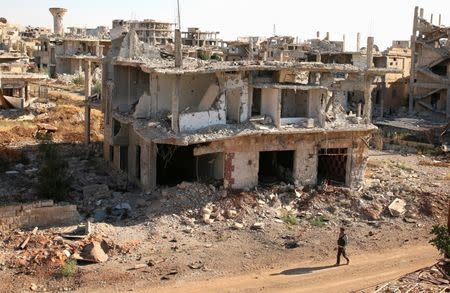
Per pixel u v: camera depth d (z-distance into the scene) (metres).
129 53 32.44
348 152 31.41
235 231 26.09
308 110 30.23
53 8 102.12
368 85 31.22
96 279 20.83
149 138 27.28
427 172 39.28
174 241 24.61
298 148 30.20
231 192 28.86
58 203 27.50
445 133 52.19
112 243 23.50
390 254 24.62
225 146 28.44
